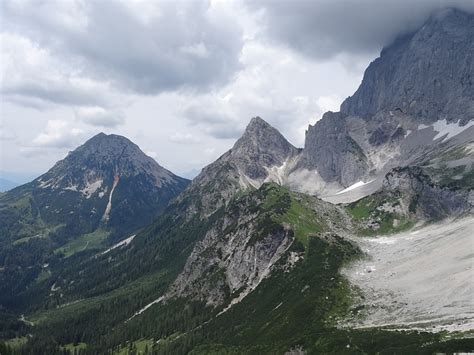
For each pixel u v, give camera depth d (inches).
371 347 6840.6
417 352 6063.0
